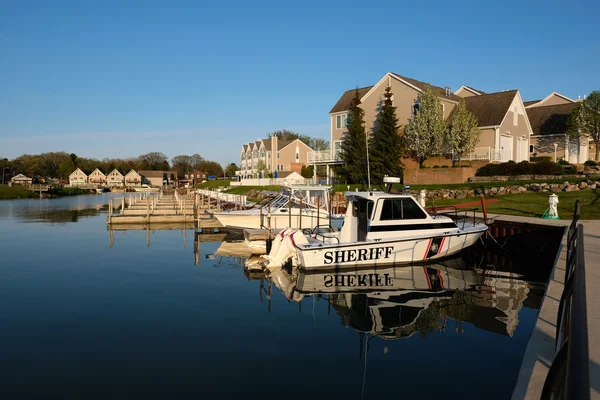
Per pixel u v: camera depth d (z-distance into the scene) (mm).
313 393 6445
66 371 7238
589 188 25703
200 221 28406
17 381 6891
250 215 24547
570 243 8406
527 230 16750
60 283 13555
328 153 45781
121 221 31906
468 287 12734
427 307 10805
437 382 6750
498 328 9188
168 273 15109
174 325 9523
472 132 34719
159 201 51812
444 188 30000
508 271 14984
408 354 7824
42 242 23062
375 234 14633
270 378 6945
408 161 39688
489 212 21344
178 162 170750
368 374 7051
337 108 45875
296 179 51031
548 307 7262
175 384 6766
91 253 19469
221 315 10242
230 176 125562
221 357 7770
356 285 12930
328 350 8062
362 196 14898
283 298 11727
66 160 141000
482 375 6977
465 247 15836
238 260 17703
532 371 5074
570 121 38188
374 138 41938
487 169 33750
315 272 14180
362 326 9406
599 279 8531
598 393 4344
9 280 13969
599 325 6090
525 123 41250
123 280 14000
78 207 54375
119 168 148375
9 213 43844
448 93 41031
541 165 31281
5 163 125625
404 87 40656
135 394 6469
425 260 15250
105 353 7973
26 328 9344
